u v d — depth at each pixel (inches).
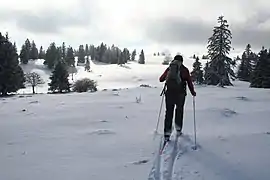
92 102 553.0
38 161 233.8
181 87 280.4
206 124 337.1
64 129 331.9
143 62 7800.2
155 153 247.0
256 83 2087.8
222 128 319.3
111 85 4569.4
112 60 7475.4
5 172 213.5
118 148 261.1
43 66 5787.4
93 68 6432.1
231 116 383.6
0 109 492.4
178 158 232.4
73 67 5792.3
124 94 713.6
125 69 6382.9
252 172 207.2
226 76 1882.4
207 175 203.5
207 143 266.1
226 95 673.6
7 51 1784.0
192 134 294.0
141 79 5310.0
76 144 275.1
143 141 279.6
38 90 3850.9
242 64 3358.8
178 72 277.7
